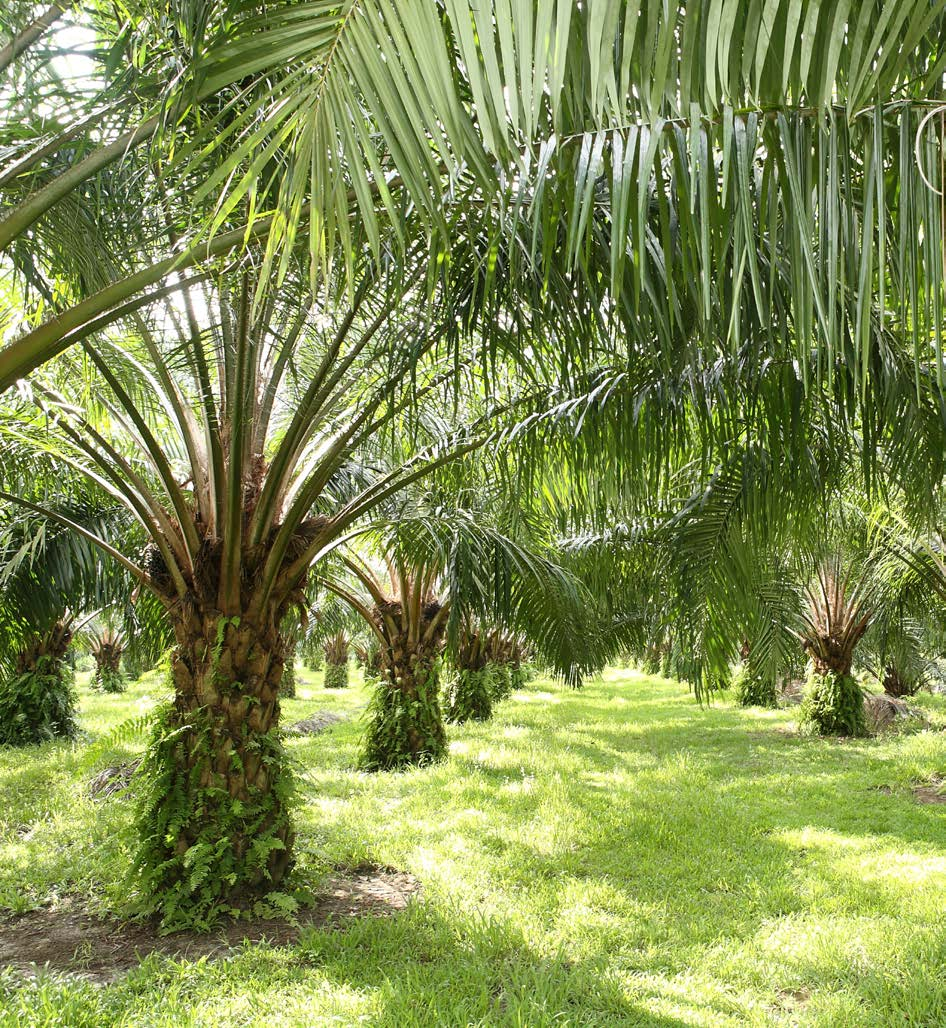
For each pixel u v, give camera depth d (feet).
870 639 38.88
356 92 4.63
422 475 15.84
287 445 14.66
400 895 17.02
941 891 16.79
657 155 4.98
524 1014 11.41
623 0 3.83
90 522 21.53
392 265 9.61
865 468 10.21
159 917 15.38
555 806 24.02
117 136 8.17
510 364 13.15
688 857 19.60
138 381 16.17
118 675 66.49
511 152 3.81
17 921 15.66
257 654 16.02
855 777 29.17
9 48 8.06
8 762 32.50
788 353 8.80
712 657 12.41
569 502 15.10
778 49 3.92
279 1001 11.98
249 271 9.66
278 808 16.37
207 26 5.49
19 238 9.30
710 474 12.62
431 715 32.09
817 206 4.49
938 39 4.55
